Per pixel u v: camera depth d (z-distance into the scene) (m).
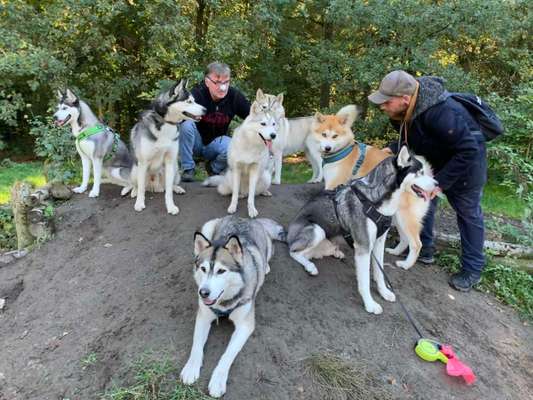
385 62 8.39
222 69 4.88
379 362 2.88
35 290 3.85
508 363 3.22
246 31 9.01
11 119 8.95
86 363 2.89
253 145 4.07
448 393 2.79
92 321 3.28
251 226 3.32
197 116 4.12
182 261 3.66
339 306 3.29
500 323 3.63
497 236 5.21
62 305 3.55
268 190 4.89
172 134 4.25
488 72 10.61
